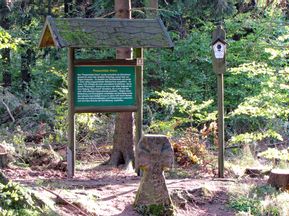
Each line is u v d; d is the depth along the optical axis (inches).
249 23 670.5
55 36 321.1
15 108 603.8
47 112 579.5
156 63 652.1
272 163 425.1
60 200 258.4
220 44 353.7
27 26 729.6
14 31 706.2
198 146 404.8
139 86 348.5
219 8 678.5
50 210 240.1
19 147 407.8
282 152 351.3
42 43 359.6
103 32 334.0
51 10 789.9
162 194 261.9
